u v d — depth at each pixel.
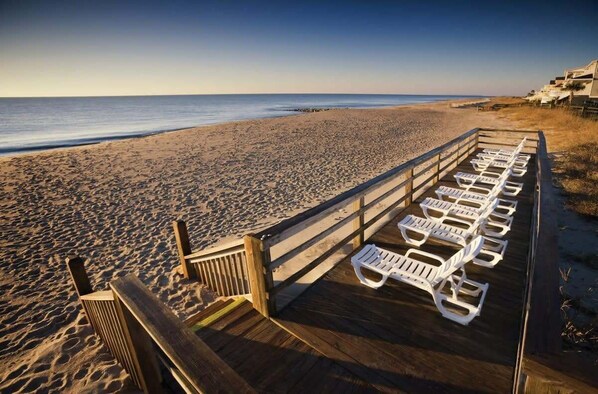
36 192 8.94
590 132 13.08
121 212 7.48
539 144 6.84
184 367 1.24
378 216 4.36
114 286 1.84
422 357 2.37
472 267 3.59
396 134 19.38
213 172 10.88
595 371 1.01
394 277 3.01
